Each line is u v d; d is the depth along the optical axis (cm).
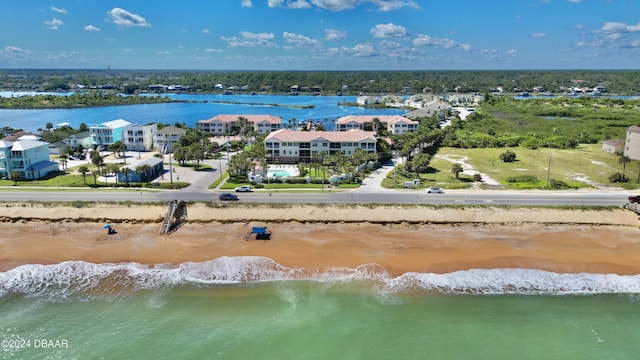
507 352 4444
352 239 6838
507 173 10819
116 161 12225
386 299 5269
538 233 7075
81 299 5247
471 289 5466
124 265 5988
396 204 7844
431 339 4609
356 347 4484
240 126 17575
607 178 10212
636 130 12406
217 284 5562
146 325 4784
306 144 12144
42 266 5922
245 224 7388
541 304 5206
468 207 7750
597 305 5197
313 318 4919
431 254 6338
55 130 16512
